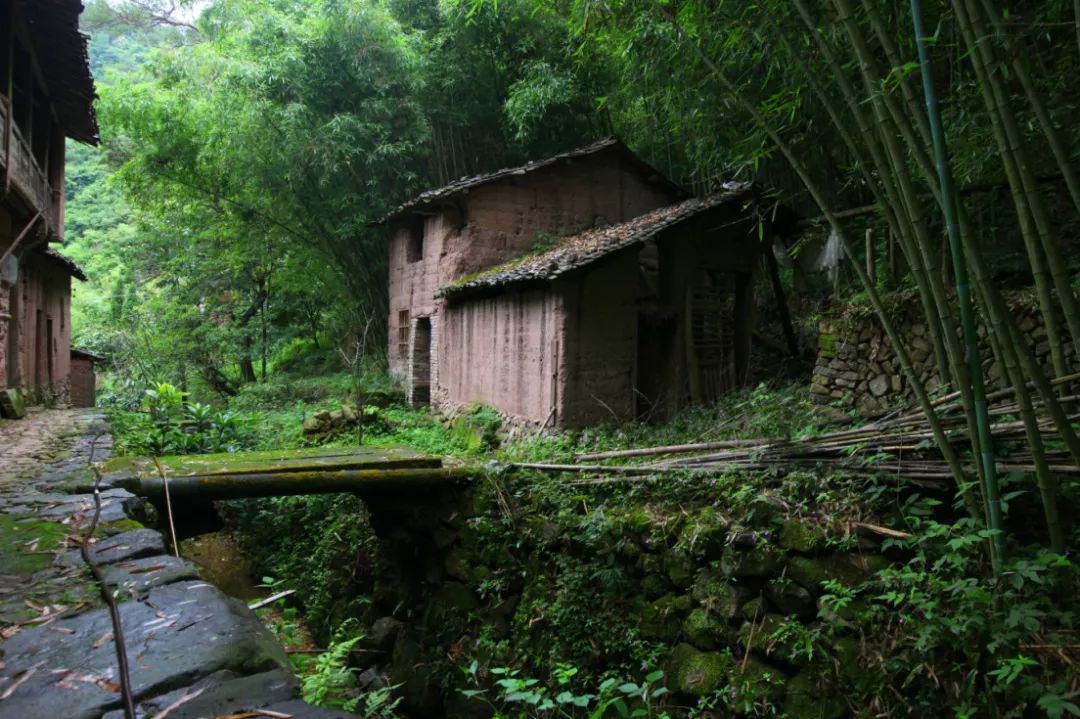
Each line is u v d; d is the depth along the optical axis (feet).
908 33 12.13
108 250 86.38
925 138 9.28
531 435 26.99
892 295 19.22
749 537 12.69
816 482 13.26
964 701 9.37
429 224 38.45
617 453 18.56
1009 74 12.02
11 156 22.47
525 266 28.99
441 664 18.11
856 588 11.15
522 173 35.24
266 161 42.63
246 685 5.04
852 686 10.54
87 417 27.14
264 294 61.77
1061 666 9.00
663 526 14.21
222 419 29.27
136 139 47.73
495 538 17.98
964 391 9.77
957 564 9.93
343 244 48.32
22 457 16.92
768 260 30.01
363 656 20.29
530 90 35.09
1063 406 12.71
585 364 26.61
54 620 6.31
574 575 15.37
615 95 34.01
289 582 23.65
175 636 5.85
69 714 4.60
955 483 11.67
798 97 13.61
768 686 11.37
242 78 39.91
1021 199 8.86
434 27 42.75
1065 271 8.70
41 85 28.99
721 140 21.45
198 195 50.29
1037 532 11.00
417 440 31.73
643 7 13.61
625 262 27.68
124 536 9.23
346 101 41.83
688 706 12.37
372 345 51.72
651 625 13.71
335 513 24.90
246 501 27.30
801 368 30.22
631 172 39.52
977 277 9.17
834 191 28.89
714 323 30.30
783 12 12.36
